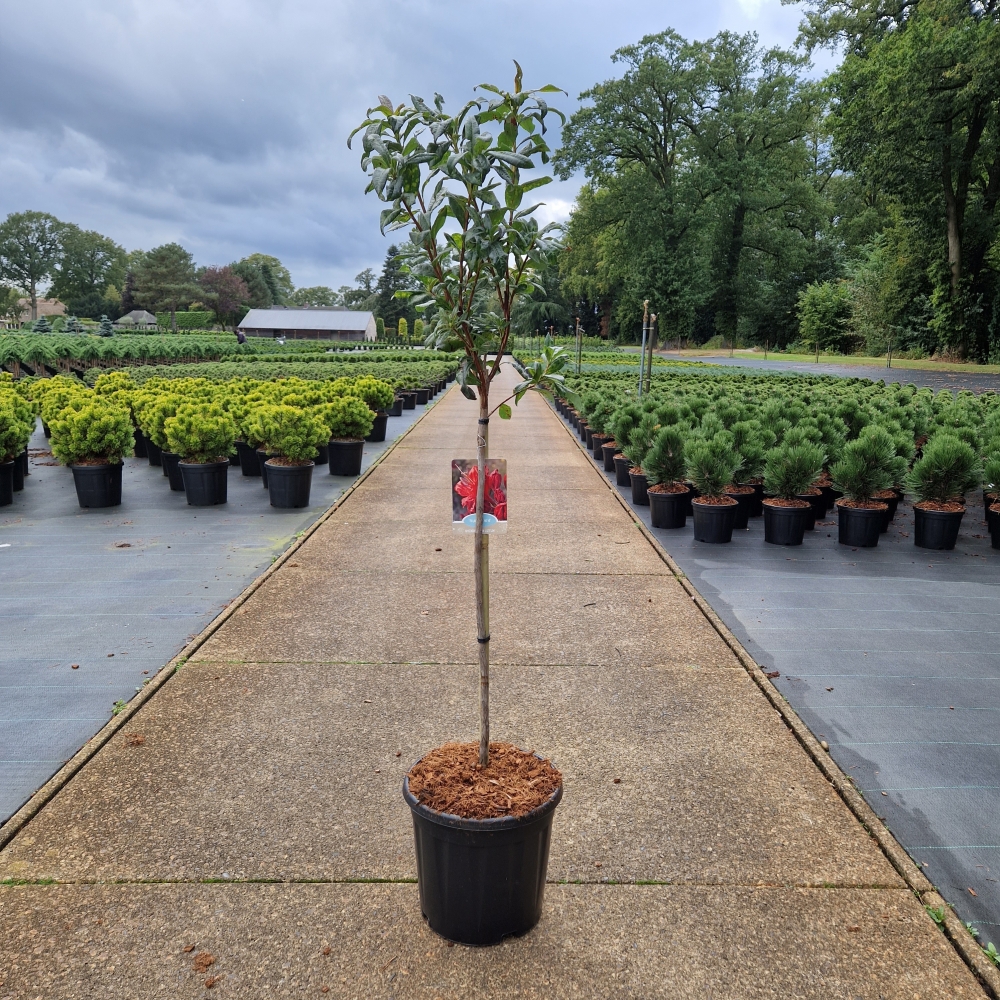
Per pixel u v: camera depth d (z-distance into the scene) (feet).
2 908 8.11
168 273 341.41
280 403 37.47
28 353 82.69
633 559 21.18
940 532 22.82
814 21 123.85
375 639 15.23
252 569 20.25
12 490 29.04
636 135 176.96
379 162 7.10
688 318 180.65
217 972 7.32
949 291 128.16
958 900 8.54
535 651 14.75
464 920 7.54
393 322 350.84
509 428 51.60
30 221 384.06
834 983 7.31
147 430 30.89
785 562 21.62
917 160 113.91
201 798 10.00
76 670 14.03
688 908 8.21
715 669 14.08
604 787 10.33
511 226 6.68
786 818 9.75
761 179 169.07
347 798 10.00
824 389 63.72
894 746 11.75
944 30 102.73
